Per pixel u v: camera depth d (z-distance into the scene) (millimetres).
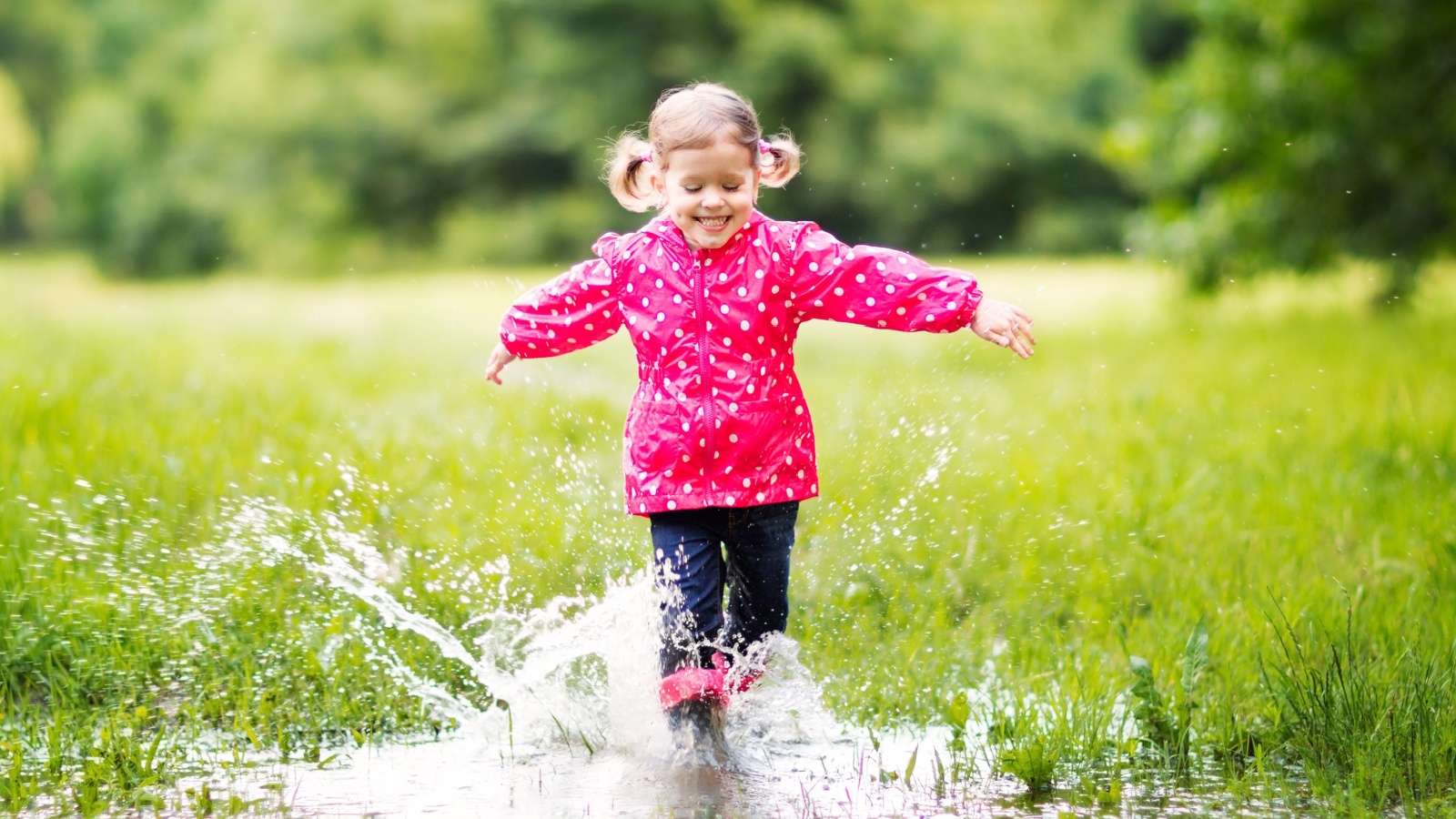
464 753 4414
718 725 4406
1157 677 4949
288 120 50094
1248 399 10609
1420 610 5355
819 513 6969
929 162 43688
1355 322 17391
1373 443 8578
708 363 4434
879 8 45000
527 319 4691
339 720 4609
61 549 5648
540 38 48250
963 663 5172
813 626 5543
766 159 4777
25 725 4418
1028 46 44875
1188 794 3984
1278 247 18828
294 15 51500
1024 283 28031
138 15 61969
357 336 16375
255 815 3807
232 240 50812
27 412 8070
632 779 4160
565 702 4777
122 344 13297
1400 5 17547
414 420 8969
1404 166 18438
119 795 3914
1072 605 5914
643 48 47000
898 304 4488
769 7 46250
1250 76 18297
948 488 7473
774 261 4480
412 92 49625
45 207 71688
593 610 4965
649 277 4508
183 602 5242
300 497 6516
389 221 50406
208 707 4633
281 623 5152
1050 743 4273
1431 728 4129
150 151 53656
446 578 5762
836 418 9523
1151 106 19328
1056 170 44094
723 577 4750
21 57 70750
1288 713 4391
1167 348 15234
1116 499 7168
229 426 8289
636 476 4520
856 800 3959
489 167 49031
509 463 7742
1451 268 24797
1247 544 6473
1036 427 9602
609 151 4910
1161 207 19391
